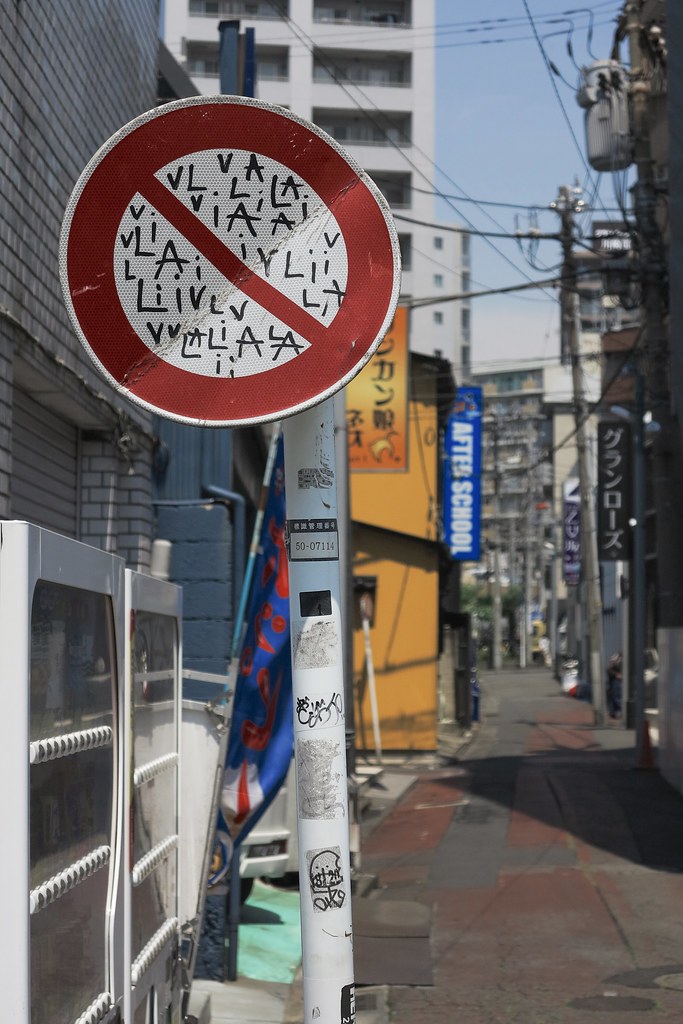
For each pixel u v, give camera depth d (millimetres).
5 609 2258
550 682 54406
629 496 28703
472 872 10859
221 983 6980
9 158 5816
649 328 18781
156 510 8523
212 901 7078
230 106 2771
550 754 22828
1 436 5727
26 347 6125
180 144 2775
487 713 37062
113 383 2752
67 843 2656
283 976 7367
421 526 22766
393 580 22438
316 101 56656
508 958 7758
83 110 7375
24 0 6055
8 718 2229
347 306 2773
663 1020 6344
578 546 44906
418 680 22141
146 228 2775
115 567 3189
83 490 8094
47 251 6613
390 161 57656
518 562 86188
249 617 6199
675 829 12828
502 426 60969
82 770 2812
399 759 21922
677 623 18469
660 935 8234
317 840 2787
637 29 18359
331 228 2785
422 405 23125
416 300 17938
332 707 2838
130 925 3209
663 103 21328
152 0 9469
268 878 9883
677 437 18875
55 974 2500
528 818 13977
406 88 57375
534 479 65250
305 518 2887
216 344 2773
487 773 19359
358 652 22266
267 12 56031
